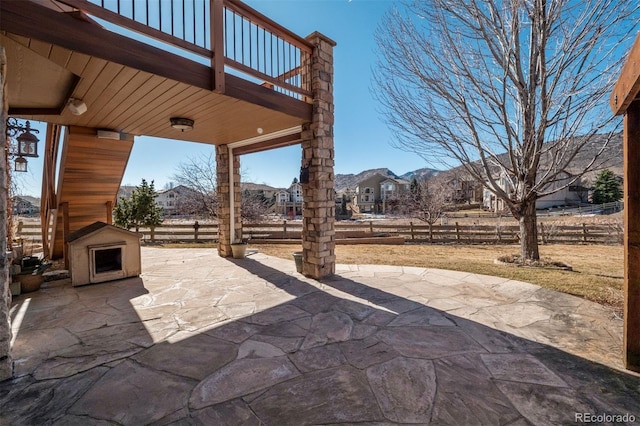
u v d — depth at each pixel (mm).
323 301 3676
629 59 1816
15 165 5363
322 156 4684
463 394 1872
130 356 2359
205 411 1734
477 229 10633
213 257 6770
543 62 4887
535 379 2020
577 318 3061
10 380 2029
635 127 2113
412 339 2633
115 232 4668
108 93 3266
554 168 5141
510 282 4406
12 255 4273
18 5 2059
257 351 2438
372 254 7664
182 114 4090
